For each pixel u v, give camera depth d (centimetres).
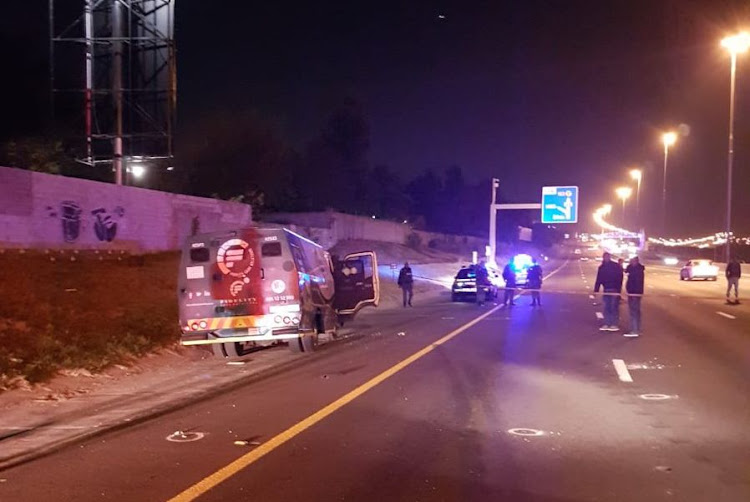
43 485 713
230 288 1511
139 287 2180
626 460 789
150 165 3481
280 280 1514
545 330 2111
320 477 731
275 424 959
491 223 4869
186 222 3167
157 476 738
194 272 1519
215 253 1518
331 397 1137
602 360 1513
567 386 1220
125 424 967
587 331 2080
